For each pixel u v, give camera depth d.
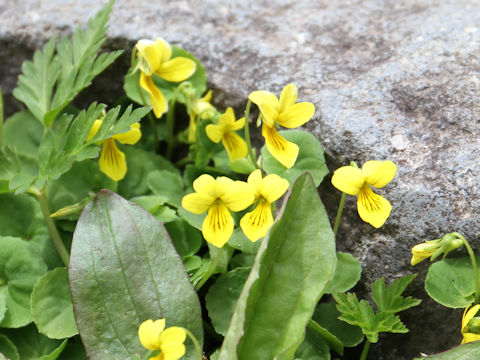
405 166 0.26
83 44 0.28
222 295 0.26
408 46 0.29
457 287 0.25
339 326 0.26
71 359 0.25
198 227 0.27
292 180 0.26
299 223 0.23
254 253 0.26
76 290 0.24
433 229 0.25
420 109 0.27
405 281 0.25
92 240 0.24
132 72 0.27
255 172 0.24
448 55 0.29
